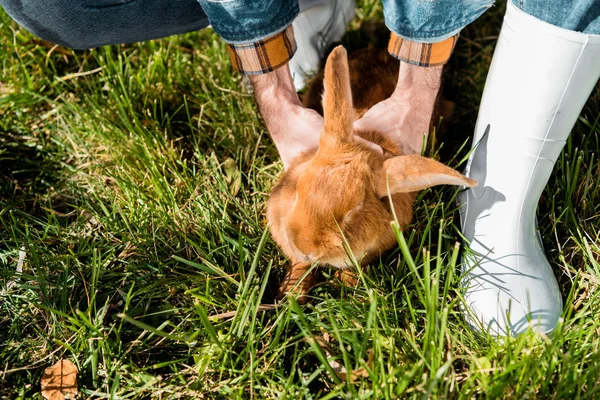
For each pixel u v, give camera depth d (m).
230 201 0.96
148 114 1.08
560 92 0.69
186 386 0.75
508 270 0.78
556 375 0.72
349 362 0.71
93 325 0.79
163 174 1.00
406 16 0.75
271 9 0.77
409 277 0.84
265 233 0.79
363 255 0.80
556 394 0.68
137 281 0.86
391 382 0.70
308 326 0.76
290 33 0.84
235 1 0.75
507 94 0.74
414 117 0.85
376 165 0.78
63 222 0.97
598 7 0.63
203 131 1.09
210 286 0.85
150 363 0.80
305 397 0.72
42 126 1.11
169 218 0.91
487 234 0.80
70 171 1.04
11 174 1.04
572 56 0.66
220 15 0.78
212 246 0.89
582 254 0.85
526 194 0.77
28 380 0.79
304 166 0.82
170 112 1.12
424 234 0.80
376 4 1.24
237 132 1.07
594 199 0.90
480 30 1.20
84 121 1.09
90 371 0.78
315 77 1.08
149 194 0.98
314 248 0.74
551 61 0.67
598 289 0.78
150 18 0.88
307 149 0.87
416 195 0.89
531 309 0.77
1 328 0.84
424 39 0.77
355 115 0.93
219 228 0.90
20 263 0.89
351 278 0.86
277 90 0.87
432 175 0.75
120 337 0.81
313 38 1.10
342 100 0.77
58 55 1.19
